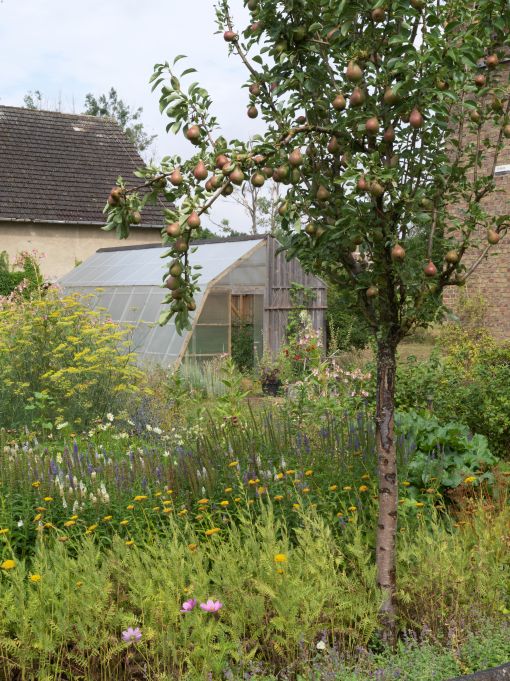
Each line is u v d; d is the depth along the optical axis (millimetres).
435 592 4152
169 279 3516
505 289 14406
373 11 3479
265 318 17578
